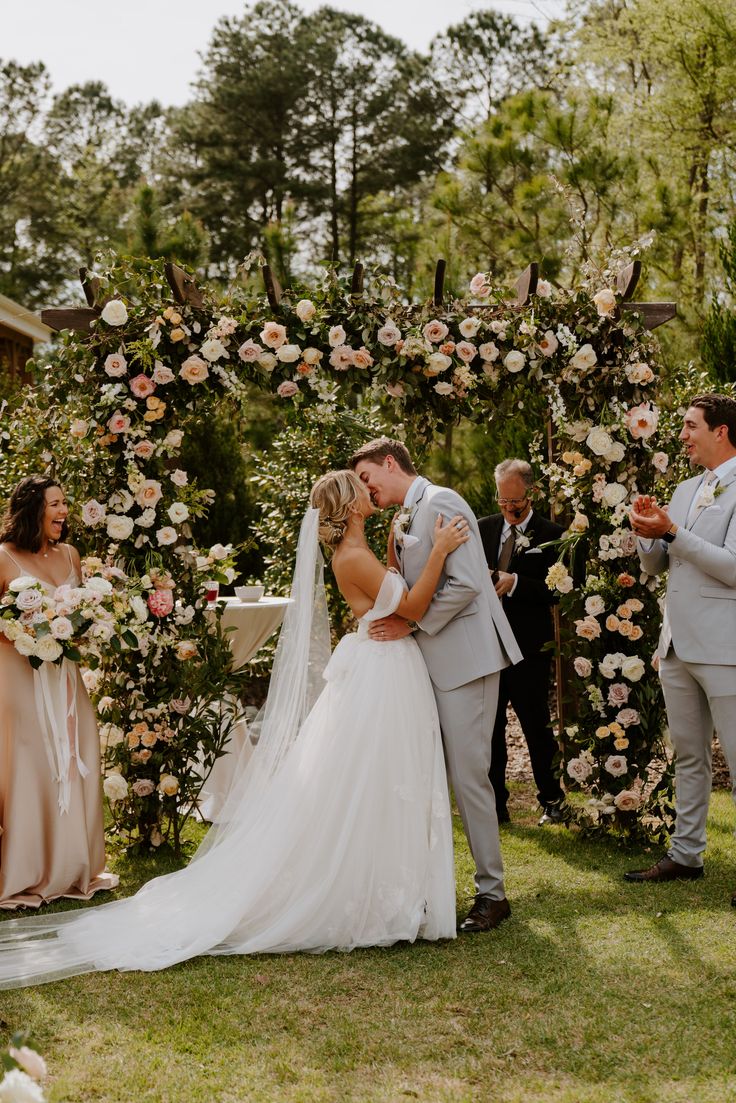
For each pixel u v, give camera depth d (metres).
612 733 4.39
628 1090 2.39
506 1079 2.46
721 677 3.64
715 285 11.29
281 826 3.38
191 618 4.31
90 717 3.98
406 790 3.34
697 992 2.92
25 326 10.74
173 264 4.08
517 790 5.62
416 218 18.80
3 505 5.04
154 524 4.32
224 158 21.64
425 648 3.53
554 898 3.78
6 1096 1.58
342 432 7.32
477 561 3.47
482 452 8.37
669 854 4.00
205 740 4.36
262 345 4.25
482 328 4.29
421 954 3.24
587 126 9.72
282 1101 2.36
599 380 4.37
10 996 2.95
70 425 4.28
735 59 11.17
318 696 3.65
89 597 3.78
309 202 21.73
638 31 12.60
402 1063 2.54
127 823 4.32
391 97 22.36
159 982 3.04
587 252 4.57
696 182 12.59
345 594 3.53
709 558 3.59
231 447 9.62
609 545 4.35
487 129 10.24
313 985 3.00
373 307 4.30
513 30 22.34
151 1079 2.46
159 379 4.15
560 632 4.74
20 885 3.73
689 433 3.78
